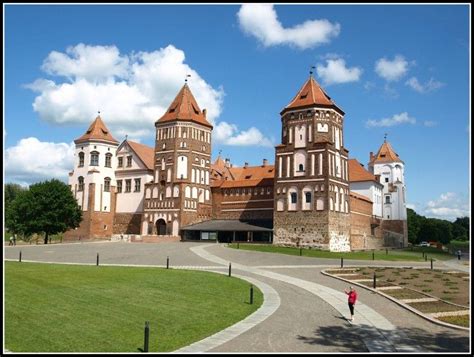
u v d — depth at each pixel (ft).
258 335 69.62
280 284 117.80
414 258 215.92
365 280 124.88
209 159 309.63
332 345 64.49
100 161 317.22
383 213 389.80
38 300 86.58
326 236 234.99
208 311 85.20
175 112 300.81
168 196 290.97
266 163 369.09
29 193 273.54
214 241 270.87
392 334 70.54
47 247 217.56
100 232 311.88
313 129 246.88
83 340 65.82
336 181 248.52
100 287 101.65
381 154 406.62
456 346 64.08
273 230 250.16
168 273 127.54
